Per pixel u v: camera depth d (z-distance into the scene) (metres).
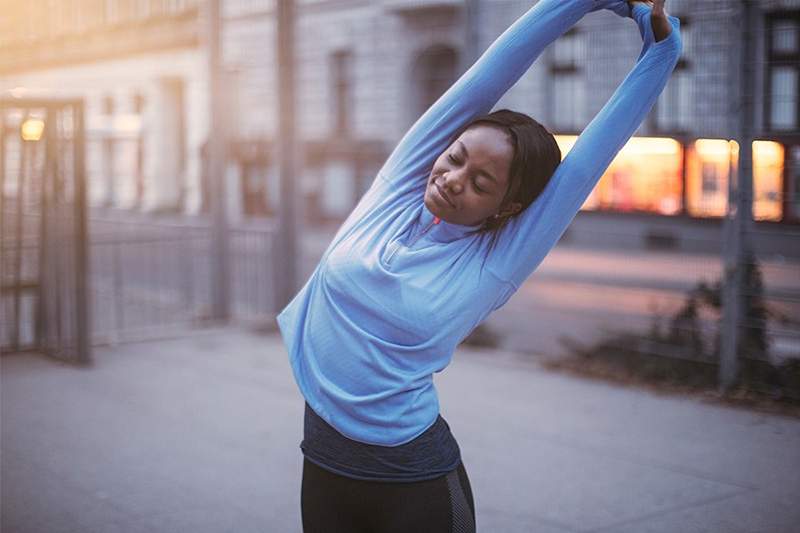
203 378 7.90
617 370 7.75
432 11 23.53
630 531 4.50
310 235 24.06
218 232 10.52
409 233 2.17
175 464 5.60
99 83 29.47
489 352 8.78
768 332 7.32
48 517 4.72
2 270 8.95
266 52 26.06
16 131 8.79
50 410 6.89
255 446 5.96
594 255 16.61
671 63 2.10
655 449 5.84
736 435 6.13
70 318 8.79
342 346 2.11
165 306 11.81
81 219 8.29
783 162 8.00
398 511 2.10
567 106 12.62
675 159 15.42
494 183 2.04
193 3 26.97
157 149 29.44
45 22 24.31
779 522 4.62
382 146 24.92
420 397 2.10
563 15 2.16
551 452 5.79
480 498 4.98
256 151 25.80
